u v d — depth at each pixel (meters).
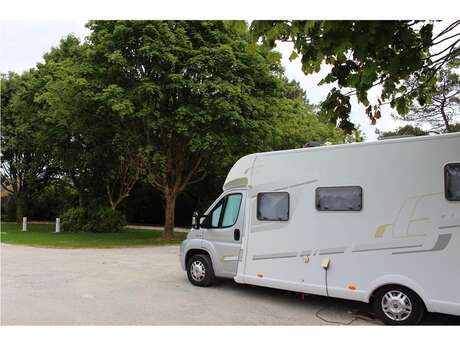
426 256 6.07
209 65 15.78
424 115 22.22
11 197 35.97
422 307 6.18
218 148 17.03
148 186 30.86
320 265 7.07
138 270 11.21
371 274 6.53
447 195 5.98
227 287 9.10
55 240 18.42
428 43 6.33
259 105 16.42
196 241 9.16
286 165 7.72
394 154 6.49
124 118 17.22
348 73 6.65
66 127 20.28
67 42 24.38
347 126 7.17
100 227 23.52
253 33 5.63
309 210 7.30
